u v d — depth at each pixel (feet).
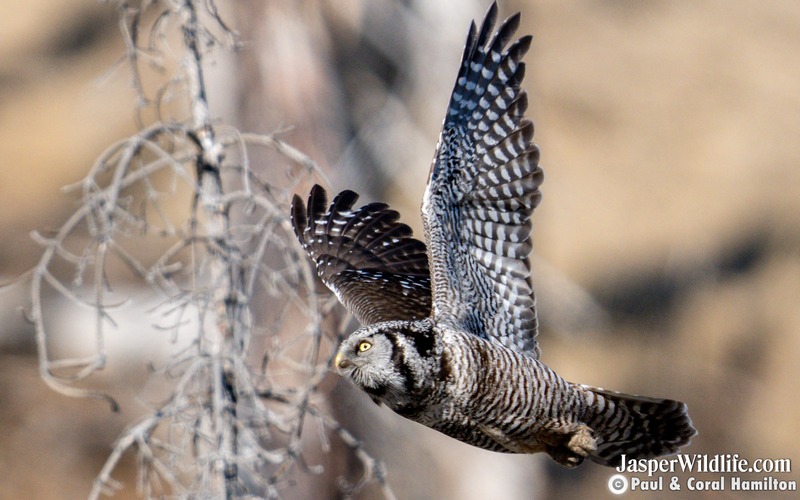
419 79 47.50
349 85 46.47
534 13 100.48
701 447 71.97
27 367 67.51
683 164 91.76
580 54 100.68
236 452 30.96
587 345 75.97
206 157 31.83
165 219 31.24
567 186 89.86
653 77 98.27
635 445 26.53
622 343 78.54
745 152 91.71
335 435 42.75
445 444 47.78
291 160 42.57
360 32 46.60
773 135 92.84
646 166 91.91
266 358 31.94
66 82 105.19
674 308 81.87
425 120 47.34
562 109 96.99
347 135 45.39
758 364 78.02
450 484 47.80
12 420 64.90
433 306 25.27
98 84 33.17
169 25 37.99
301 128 44.06
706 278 83.61
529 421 25.31
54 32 110.73
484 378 24.63
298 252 31.96
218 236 31.45
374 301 27.50
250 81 44.37
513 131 25.82
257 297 39.52
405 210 47.91
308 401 32.83
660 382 76.38
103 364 29.14
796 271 83.15
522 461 49.52
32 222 86.94
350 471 43.57
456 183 25.95
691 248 85.15
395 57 47.26
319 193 30.37
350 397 43.50
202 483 29.76
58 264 73.61
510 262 26.03
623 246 85.56
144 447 29.89
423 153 47.24
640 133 94.89
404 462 46.42
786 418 73.97
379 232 29.63
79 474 63.00
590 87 97.71
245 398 32.35
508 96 25.81
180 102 40.93
